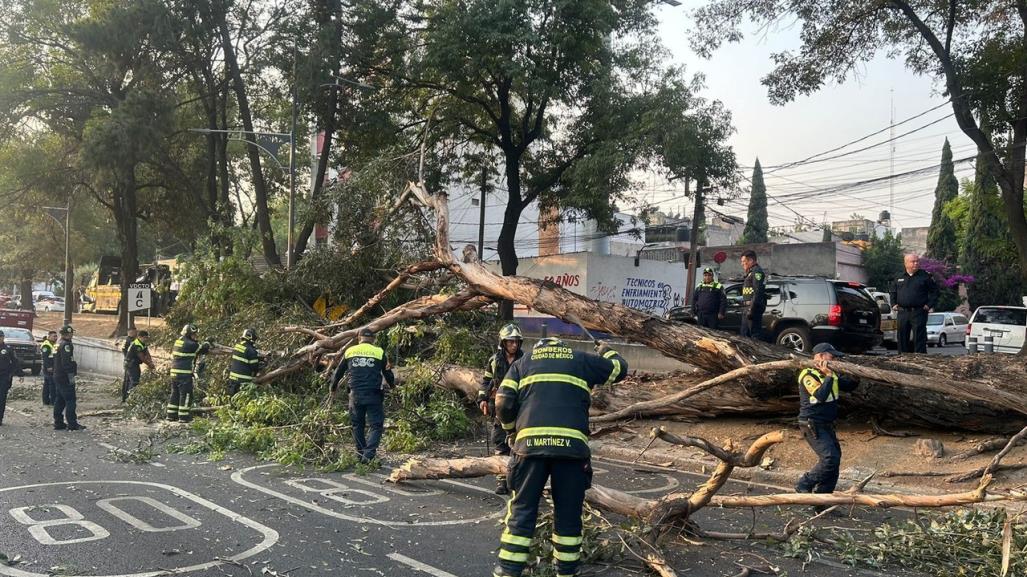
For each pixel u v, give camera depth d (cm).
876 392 850
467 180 2591
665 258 4059
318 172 2172
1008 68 1330
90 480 766
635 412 841
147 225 3728
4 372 1191
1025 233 1374
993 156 1381
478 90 2292
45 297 7312
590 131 2122
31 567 488
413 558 519
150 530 581
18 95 2481
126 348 1527
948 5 1370
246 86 2445
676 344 941
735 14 1495
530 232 4188
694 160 1853
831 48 1475
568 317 1008
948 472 760
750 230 5212
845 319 1346
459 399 1132
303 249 2230
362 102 2133
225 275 1398
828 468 655
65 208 3597
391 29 2147
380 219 1410
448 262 1129
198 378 1295
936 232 4188
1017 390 792
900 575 496
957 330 2733
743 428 949
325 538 566
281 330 1259
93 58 2400
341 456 864
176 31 2202
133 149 2258
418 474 729
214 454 907
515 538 438
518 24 1934
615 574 490
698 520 641
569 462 440
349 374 877
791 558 530
